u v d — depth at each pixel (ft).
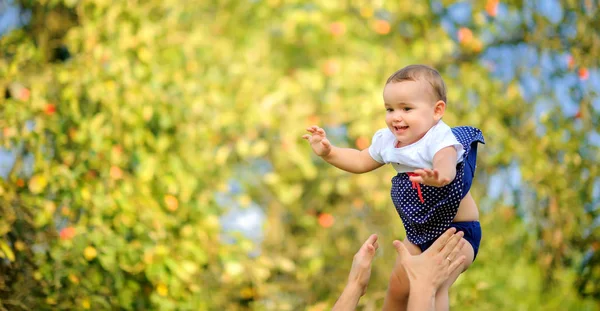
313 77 17.89
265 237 19.15
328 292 17.54
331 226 18.71
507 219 16.51
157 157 15.65
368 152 8.41
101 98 14.90
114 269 13.09
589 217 15.03
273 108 18.11
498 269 16.46
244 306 16.90
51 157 13.97
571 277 15.75
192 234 15.15
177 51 17.20
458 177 7.68
